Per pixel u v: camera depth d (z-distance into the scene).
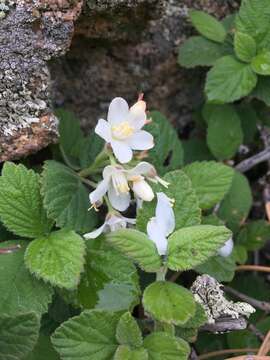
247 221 0.33
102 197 0.25
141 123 0.25
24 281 0.23
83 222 0.25
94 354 0.22
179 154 0.29
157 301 0.22
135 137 0.25
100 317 0.22
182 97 0.33
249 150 0.33
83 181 0.26
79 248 0.23
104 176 0.24
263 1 0.30
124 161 0.24
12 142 0.25
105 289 0.24
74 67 0.30
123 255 0.24
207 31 0.31
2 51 0.24
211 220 0.27
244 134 0.33
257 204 0.33
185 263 0.22
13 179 0.24
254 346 0.27
